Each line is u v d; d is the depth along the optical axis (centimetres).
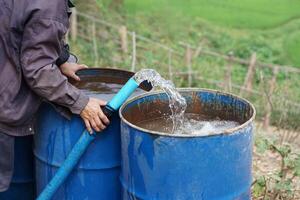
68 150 285
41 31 256
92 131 273
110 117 274
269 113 545
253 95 635
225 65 907
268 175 391
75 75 316
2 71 269
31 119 284
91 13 1010
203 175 241
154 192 247
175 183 242
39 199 284
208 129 273
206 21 1246
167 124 285
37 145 300
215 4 1330
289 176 396
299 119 535
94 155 283
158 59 786
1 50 267
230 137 240
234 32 1214
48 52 260
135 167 252
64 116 278
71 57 338
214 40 1148
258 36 1194
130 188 258
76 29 858
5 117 272
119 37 858
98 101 272
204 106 292
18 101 273
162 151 239
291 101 570
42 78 260
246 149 250
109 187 290
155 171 244
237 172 248
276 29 1231
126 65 700
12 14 261
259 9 1316
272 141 370
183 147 237
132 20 1159
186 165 239
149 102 286
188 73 679
